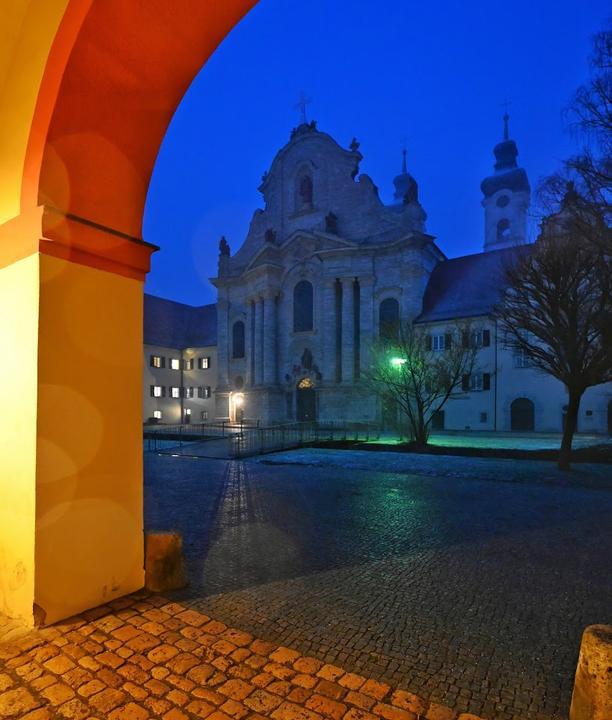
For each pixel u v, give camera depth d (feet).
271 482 42.73
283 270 156.04
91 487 15.49
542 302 49.93
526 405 114.11
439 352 123.75
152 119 15.94
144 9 13.43
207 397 182.19
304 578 18.70
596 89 44.65
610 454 55.72
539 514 29.99
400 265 135.95
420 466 53.01
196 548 22.80
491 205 262.06
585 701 9.81
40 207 14.14
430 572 19.49
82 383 15.31
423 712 10.57
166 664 12.28
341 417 138.21
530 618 15.37
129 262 16.67
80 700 10.86
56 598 14.47
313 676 11.87
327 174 153.89
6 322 15.17
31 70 14.07
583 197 46.29
